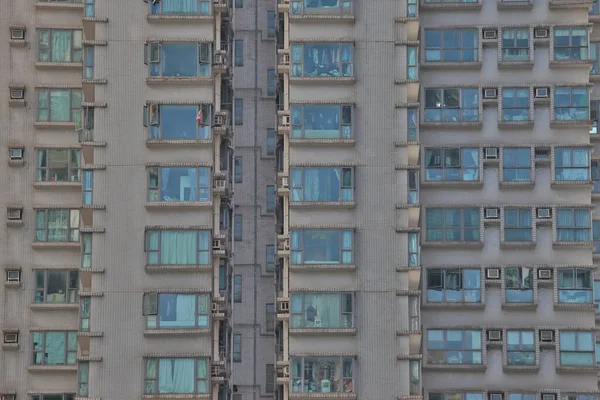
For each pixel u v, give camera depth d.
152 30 142.12
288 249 141.12
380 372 136.88
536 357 140.50
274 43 161.88
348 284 138.62
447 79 145.88
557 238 143.00
